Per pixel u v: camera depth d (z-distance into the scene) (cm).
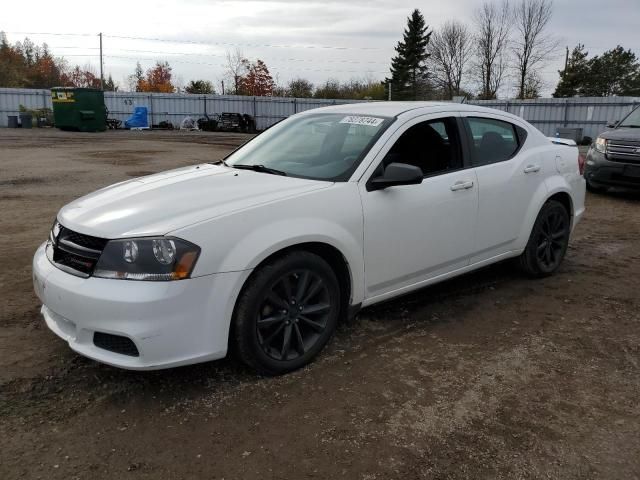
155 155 1811
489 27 6619
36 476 246
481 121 461
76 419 289
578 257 608
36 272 327
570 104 3466
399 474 252
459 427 287
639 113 1056
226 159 451
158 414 294
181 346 289
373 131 394
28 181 1132
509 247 479
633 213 871
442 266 420
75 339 301
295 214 326
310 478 248
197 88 6769
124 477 247
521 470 255
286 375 336
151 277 283
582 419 296
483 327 412
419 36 7706
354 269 356
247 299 308
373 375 338
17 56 7375
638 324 422
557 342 389
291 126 460
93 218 315
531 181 484
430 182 400
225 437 276
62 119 3212
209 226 296
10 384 319
